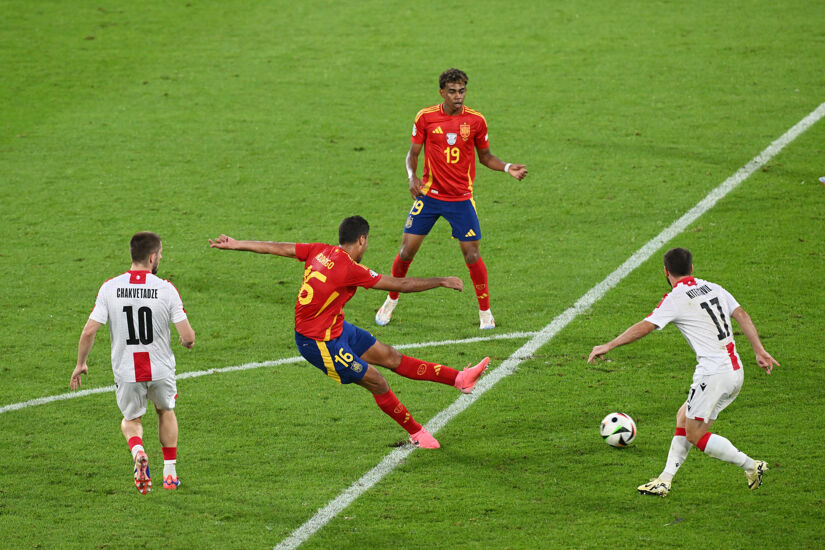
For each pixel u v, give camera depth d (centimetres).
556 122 5253
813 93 5422
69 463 2552
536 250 3962
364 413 2823
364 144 5081
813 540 2106
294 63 6209
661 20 6712
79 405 2884
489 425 2711
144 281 2305
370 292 3731
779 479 2358
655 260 3794
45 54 6362
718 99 5428
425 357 3142
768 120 5119
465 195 3219
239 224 4244
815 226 3994
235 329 3400
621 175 4616
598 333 3259
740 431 2602
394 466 2505
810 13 6669
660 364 3039
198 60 6291
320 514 2286
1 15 7000
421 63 6138
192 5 7288
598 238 4028
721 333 2247
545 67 6016
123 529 2234
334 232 4138
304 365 3147
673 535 2145
